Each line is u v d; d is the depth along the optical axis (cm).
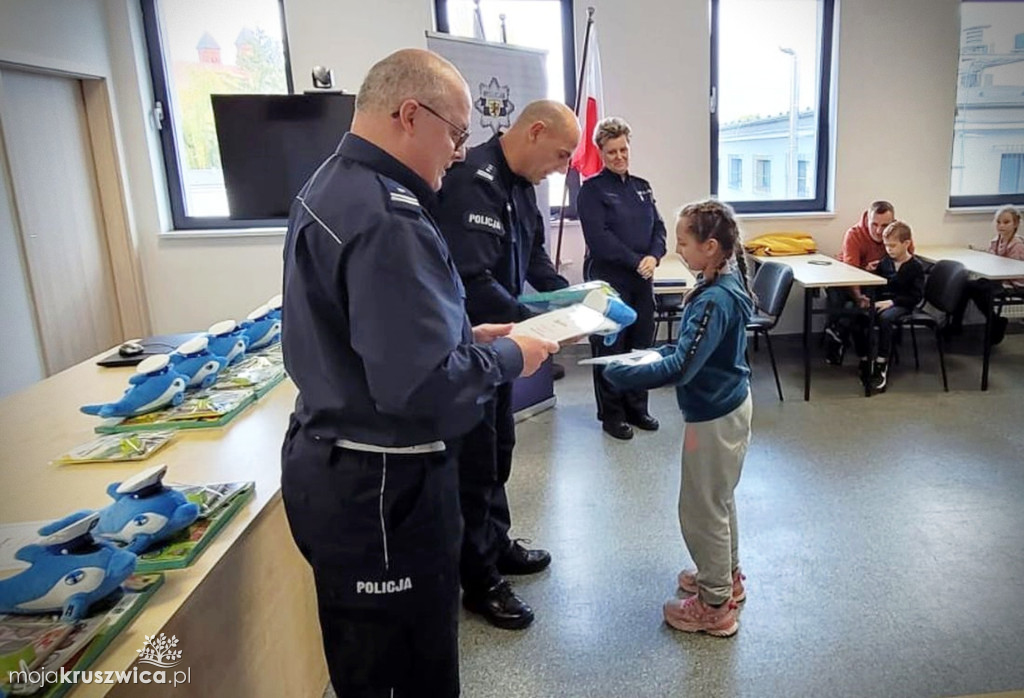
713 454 201
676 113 506
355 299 107
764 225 529
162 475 126
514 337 129
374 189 111
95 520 110
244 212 418
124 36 466
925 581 235
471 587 222
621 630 218
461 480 210
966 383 436
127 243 479
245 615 137
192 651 115
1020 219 529
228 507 134
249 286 503
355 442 117
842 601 227
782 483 309
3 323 367
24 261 383
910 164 529
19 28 378
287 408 196
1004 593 227
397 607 123
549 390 418
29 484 150
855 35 506
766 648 207
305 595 171
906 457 332
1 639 96
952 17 508
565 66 500
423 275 108
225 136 408
